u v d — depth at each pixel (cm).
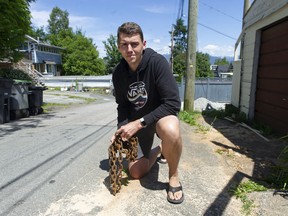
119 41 223
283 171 279
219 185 256
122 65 239
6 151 372
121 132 225
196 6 718
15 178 270
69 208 213
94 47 5156
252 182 263
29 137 474
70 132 516
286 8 454
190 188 249
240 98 695
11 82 716
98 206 216
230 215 208
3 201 224
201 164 311
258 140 433
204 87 1548
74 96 2062
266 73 558
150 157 275
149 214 206
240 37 767
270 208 216
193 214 208
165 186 248
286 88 468
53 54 4416
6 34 804
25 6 838
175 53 4325
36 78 1989
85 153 354
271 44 536
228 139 438
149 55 224
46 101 1574
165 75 221
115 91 255
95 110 1045
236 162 324
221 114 689
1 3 738
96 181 260
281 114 488
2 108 662
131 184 252
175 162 225
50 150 374
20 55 923
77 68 4803
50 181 262
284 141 426
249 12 636
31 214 205
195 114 698
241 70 687
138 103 245
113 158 227
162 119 220
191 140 424
